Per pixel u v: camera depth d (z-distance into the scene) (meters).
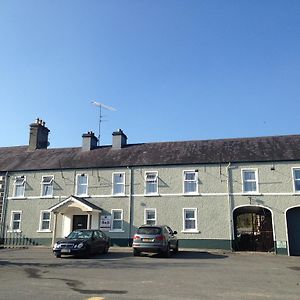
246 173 26.77
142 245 19.31
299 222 25.42
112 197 28.39
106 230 27.72
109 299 8.70
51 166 30.34
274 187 25.84
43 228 29.22
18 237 29.38
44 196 29.75
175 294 9.41
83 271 13.39
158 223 27.12
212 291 9.89
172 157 28.70
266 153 27.09
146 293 9.50
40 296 8.89
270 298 9.08
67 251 18.17
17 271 13.29
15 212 30.05
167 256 19.84
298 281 11.96
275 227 25.17
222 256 21.12
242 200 26.09
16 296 8.88
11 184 30.73
